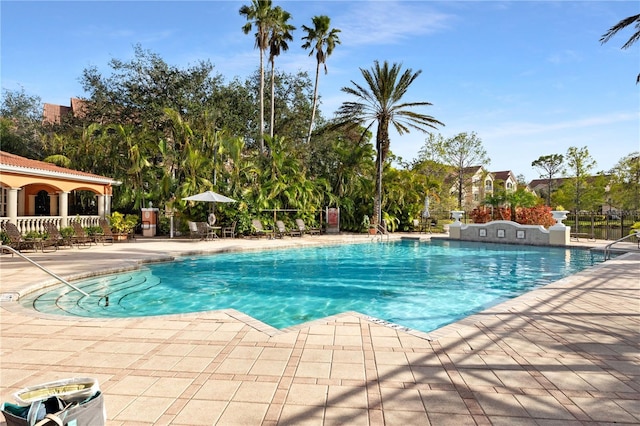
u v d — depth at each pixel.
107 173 22.78
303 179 23.11
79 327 5.29
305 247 17.92
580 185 42.78
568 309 6.31
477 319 5.71
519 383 3.55
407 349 4.43
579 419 2.92
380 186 24.06
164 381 3.59
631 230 21.23
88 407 2.18
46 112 35.06
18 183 15.08
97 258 12.25
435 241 21.48
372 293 9.23
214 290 9.41
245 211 20.30
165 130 26.94
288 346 4.53
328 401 3.20
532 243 19.27
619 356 4.23
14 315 5.90
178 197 20.03
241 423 2.85
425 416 2.96
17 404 2.19
